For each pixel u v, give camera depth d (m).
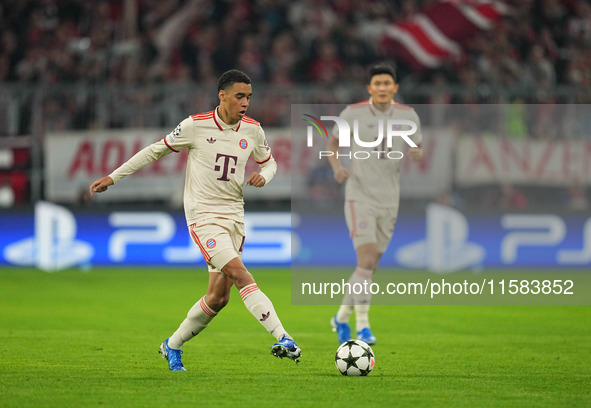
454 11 57.91
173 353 22.30
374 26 64.19
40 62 59.84
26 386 19.88
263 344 27.55
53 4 62.22
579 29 65.38
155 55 59.81
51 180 51.88
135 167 21.20
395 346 27.50
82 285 44.94
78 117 51.97
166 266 52.72
